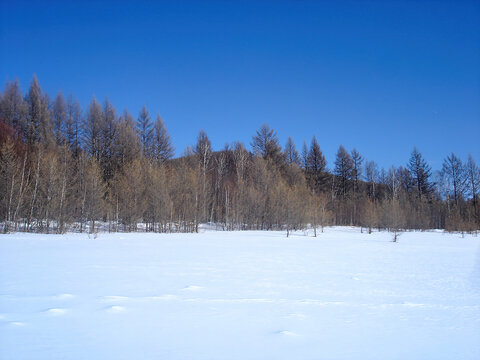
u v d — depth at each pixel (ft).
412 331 15.99
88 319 16.15
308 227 132.98
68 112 127.54
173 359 11.75
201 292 22.95
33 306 18.06
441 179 177.17
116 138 129.29
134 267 32.86
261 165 140.77
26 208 88.74
